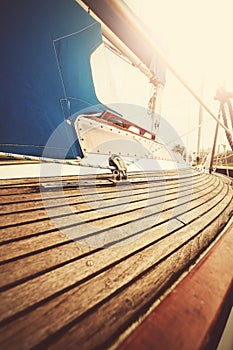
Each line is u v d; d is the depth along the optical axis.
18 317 0.81
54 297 0.94
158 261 1.34
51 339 0.74
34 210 1.92
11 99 3.10
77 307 0.89
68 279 1.07
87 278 1.09
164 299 0.98
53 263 1.19
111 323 0.83
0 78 2.99
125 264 1.27
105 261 1.28
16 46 3.17
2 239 1.36
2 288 0.95
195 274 1.20
